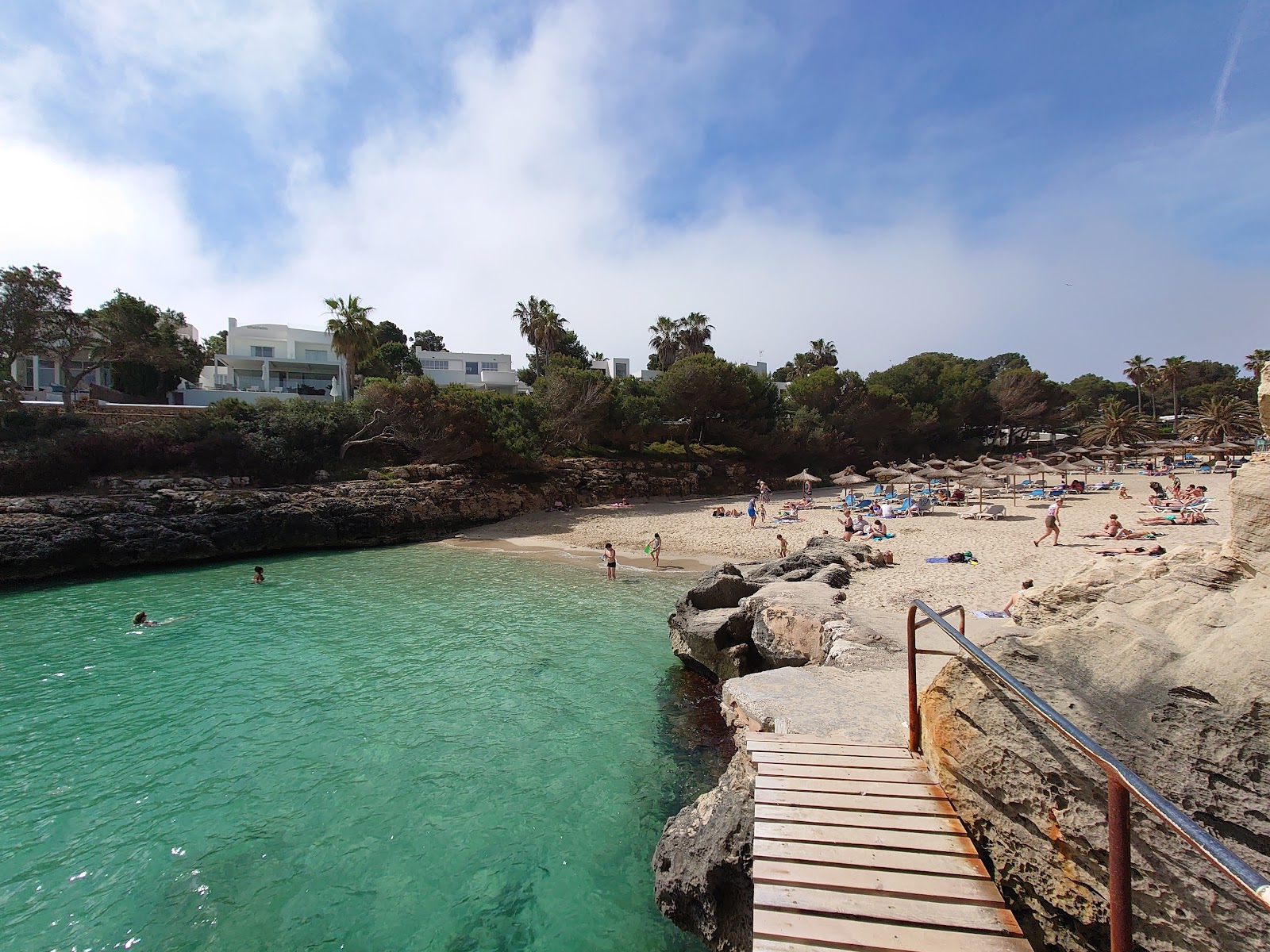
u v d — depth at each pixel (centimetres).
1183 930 336
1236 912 321
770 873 428
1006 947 364
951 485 4278
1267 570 432
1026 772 425
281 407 3784
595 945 613
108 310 3731
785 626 1103
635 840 779
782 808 497
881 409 6356
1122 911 265
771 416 5994
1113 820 270
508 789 898
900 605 1350
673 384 5394
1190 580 475
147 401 4866
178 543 2822
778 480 5750
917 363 8269
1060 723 321
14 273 3167
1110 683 423
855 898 404
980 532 2630
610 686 1278
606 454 5300
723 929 575
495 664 1418
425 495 3647
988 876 420
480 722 1116
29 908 671
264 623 1783
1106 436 6506
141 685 1304
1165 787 366
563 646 1552
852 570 1741
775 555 2877
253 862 746
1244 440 5656
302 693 1250
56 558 2506
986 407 7081
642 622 1772
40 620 1841
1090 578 648
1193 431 6175
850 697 768
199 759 989
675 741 1034
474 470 4162
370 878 718
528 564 2744
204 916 660
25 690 1274
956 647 916
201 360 5453
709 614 1365
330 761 982
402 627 1731
